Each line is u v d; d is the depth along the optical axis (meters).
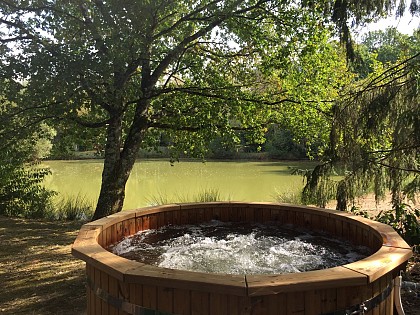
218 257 3.36
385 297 2.52
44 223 8.70
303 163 29.61
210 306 2.11
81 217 9.47
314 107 8.58
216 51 9.84
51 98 7.17
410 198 5.55
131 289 2.33
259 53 9.02
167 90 8.46
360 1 5.30
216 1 8.07
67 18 8.03
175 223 4.61
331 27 6.63
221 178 19.58
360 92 5.39
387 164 5.48
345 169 5.70
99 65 6.45
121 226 3.99
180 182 18.02
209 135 8.73
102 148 10.58
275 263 3.19
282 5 8.24
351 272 2.22
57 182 18.50
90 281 2.76
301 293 2.13
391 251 2.65
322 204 6.11
